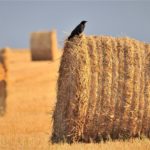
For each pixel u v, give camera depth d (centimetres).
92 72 6444
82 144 6203
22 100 11775
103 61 6469
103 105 6469
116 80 6494
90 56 6444
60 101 6612
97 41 6494
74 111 6450
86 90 6425
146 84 6619
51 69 12575
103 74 6462
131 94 6544
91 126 6494
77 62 6425
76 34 6450
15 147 5919
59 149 5862
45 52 13312
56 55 13238
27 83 11956
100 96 6450
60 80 6631
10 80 11688
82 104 6431
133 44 6606
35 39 13338
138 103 6594
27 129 8144
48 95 12238
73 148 5912
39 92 12119
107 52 6481
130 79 6538
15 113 11162
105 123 6506
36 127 8431
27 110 11769
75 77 6431
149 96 6631
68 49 6488
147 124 6675
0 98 11612
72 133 6494
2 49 11619
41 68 12456
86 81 6419
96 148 5878
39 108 11906
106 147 5909
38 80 12262
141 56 6625
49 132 7544
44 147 5916
